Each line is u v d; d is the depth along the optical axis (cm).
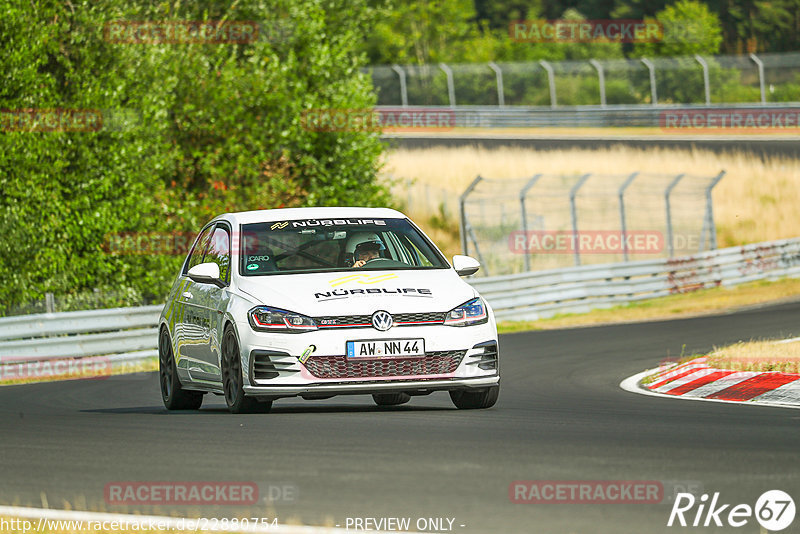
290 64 10019
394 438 2712
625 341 6762
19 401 4494
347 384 3206
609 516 1861
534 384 4709
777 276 11538
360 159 10681
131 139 8150
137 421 3278
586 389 4447
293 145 10419
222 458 2475
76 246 7869
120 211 7994
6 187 7394
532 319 8900
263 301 3300
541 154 16850
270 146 9962
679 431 2827
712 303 9531
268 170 10162
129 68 8412
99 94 7981
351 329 3219
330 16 11506
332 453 2500
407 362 3241
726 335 6912
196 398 3975
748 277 11212
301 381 3200
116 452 2625
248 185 9938
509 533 1756
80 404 4338
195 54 9450
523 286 8900
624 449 2505
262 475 2247
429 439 2689
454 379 3275
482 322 3353
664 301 9962
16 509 1986
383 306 3256
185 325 3819
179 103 9312
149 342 6525
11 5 7581
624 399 3975
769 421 3077
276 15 10500
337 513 1891
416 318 3266
